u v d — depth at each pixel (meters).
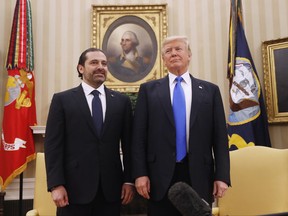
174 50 2.11
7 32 4.49
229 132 3.94
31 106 4.23
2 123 4.23
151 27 4.56
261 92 4.07
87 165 2.02
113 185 2.07
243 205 2.52
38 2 4.59
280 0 4.50
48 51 4.52
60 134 2.08
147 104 2.09
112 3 4.64
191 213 0.77
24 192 4.23
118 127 2.17
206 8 4.61
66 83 4.48
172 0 4.64
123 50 4.55
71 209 1.99
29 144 4.13
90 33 4.56
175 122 1.99
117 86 4.47
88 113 2.10
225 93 4.45
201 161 1.94
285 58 4.21
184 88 2.08
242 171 2.59
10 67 4.16
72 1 4.61
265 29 4.48
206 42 4.55
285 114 4.13
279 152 2.49
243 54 4.06
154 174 1.95
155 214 1.92
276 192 2.39
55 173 1.97
